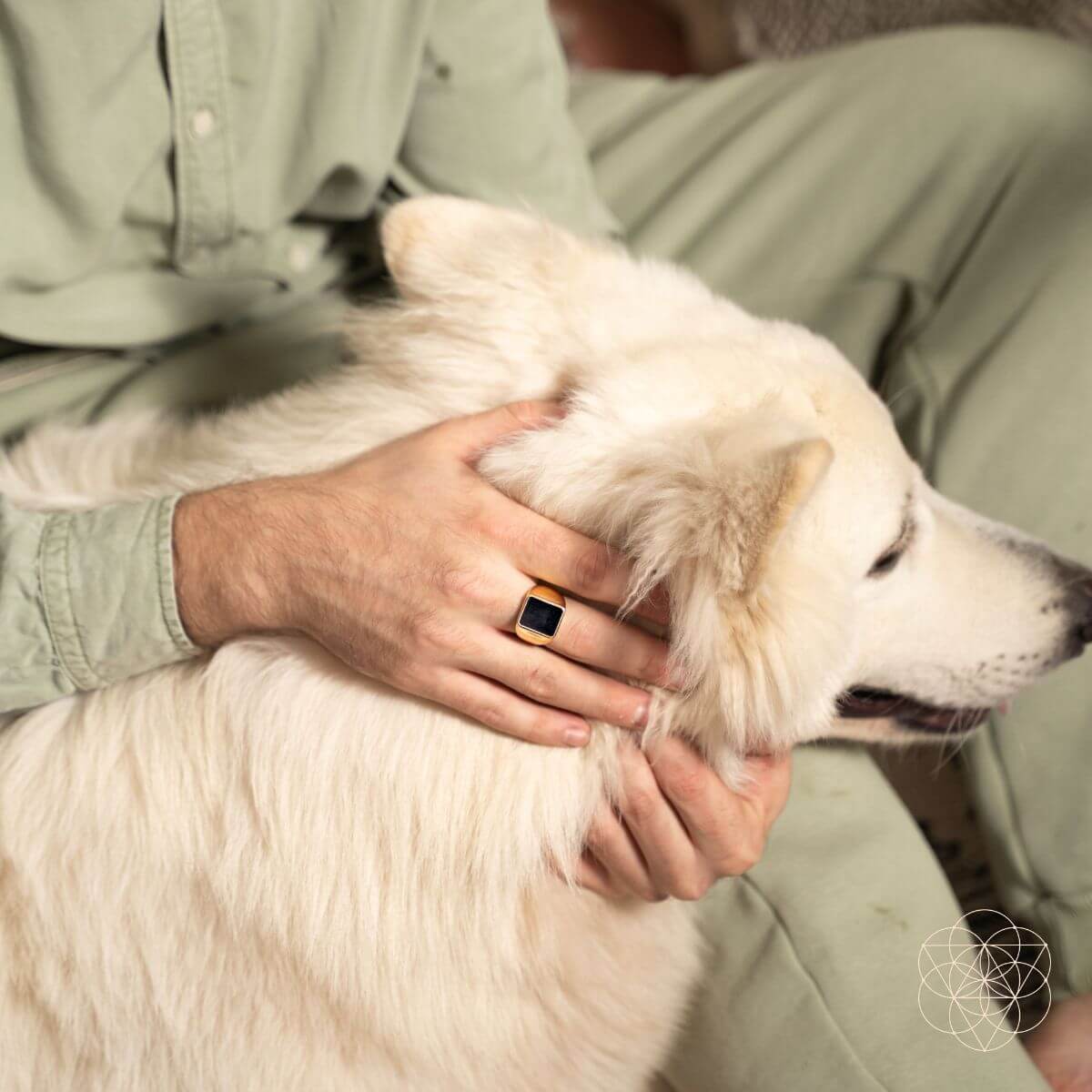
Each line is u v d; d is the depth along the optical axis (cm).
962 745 153
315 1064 121
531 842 118
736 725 113
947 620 137
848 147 194
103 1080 121
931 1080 132
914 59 194
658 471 105
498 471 114
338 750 117
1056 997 148
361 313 141
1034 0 249
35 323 153
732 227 195
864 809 150
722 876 131
